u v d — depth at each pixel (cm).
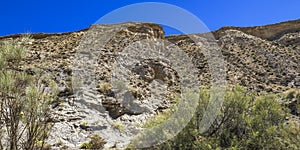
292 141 648
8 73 606
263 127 666
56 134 876
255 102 753
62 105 1099
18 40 718
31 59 1673
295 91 1181
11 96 605
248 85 1705
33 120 605
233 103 708
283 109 846
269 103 737
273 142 637
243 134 672
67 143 836
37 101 613
